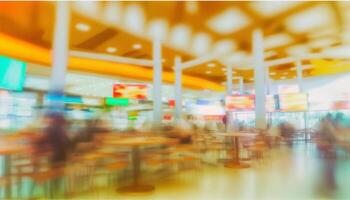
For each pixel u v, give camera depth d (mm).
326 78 13156
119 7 6156
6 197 3662
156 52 8430
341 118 8172
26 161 4586
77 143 4484
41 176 3252
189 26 7336
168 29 7543
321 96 13188
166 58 10641
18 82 7781
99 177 4863
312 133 11430
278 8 6332
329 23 7273
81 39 8250
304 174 5168
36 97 8492
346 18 6934
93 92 11891
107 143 4094
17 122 7918
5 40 7441
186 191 3982
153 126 7891
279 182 4508
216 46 9141
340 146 7613
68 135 3895
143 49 9391
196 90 14992
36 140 3717
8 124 7762
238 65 11773
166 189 4105
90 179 4516
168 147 5656
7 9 6008
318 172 5359
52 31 7238
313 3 6090
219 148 6816
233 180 4684
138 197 3703
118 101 10891
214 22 7082
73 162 3957
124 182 4547
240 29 7625
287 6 6238
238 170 5613
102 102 10547
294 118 13242
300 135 12297
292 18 6922
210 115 12102
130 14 6500
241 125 11961
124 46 9031
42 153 3676
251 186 4254
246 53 10008
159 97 8375
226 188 4137
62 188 4008
